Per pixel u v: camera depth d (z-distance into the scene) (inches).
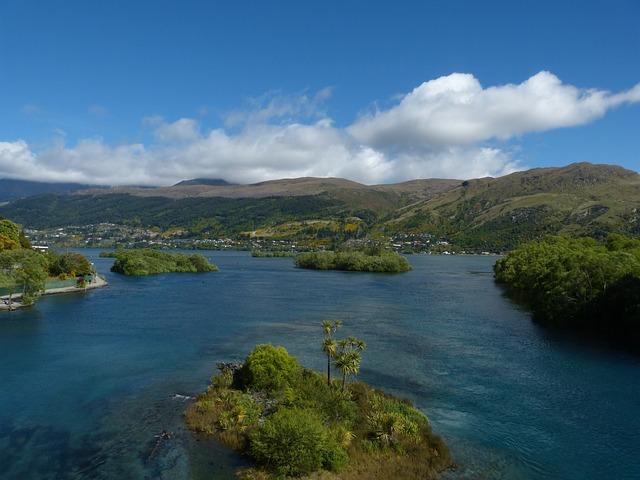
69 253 6038.4
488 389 1859.0
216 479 1156.5
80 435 1418.6
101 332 2891.2
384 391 1824.6
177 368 2126.0
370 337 2758.4
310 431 1229.1
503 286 5639.8
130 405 1664.6
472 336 2800.2
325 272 7854.3
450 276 7185.0
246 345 2556.6
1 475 1182.3
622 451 1350.9
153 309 3786.9
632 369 2133.4
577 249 5467.5
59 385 1886.1
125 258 7308.1
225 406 1594.5
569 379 1984.5
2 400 1716.3
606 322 2994.6
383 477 1172.5
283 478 1135.6
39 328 3009.4
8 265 3823.8
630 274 3026.6
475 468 1243.2
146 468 1212.5
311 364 2185.0
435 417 1583.4
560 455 1323.8
